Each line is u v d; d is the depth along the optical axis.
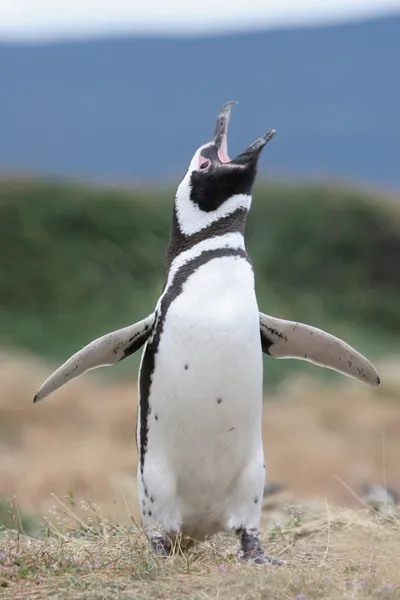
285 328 25.72
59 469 50.22
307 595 19.59
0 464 51.00
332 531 26.17
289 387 75.00
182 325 23.14
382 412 67.06
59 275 104.62
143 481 24.16
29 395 63.75
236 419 23.33
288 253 113.81
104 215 112.69
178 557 22.84
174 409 23.36
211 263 23.64
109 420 63.16
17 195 113.75
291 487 49.41
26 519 31.97
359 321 105.69
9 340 92.19
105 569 21.72
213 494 23.98
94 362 25.77
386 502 28.25
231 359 22.97
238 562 22.80
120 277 106.06
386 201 123.62
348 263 113.44
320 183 123.75
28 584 20.64
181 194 24.50
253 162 24.11
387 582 20.23
